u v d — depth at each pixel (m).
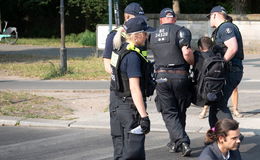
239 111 12.52
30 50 32.03
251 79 18.16
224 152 5.11
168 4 41.50
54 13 45.75
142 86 6.55
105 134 10.52
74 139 10.12
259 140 9.84
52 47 34.81
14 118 11.69
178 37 8.40
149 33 8.79
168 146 9.04
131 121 6.52
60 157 8.85
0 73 20.33
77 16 42.09
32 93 15.31
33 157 8.87
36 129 11.05
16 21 47.38
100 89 15.98
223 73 8.17
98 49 26.30
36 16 46.84
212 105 8.53
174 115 8.76
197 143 9.69
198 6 41.56
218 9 8.70
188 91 8.69
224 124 5.02
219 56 8.24
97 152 9.15
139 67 6.45
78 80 18.34
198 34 32.72
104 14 36.28
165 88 8.60
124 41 6.67
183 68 8.57
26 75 19.69
